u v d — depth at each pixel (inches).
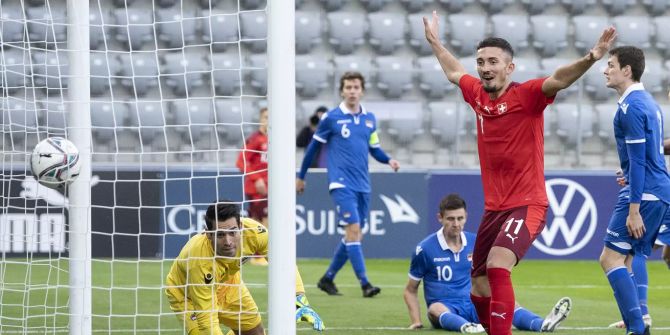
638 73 900.0
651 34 2482.8
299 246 1907.0
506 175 758.5
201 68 2266.2
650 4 2529.5
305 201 1909.4
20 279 1502.2
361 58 2379.4
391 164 1428.4
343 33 2406.5
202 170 1856.5
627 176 918.4
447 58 816.3
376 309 1215.6
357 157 1375.5
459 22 2437.3
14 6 2064.5
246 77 2287.2
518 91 741.9
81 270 800.9
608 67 910.4
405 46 2428.6
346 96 1378.0
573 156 2196.1
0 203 1732.3
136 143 2116.1
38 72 2006.6
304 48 2394.2
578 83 2124.8
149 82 2225.6
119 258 1822.1
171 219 1835.6
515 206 753.6
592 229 1968.5
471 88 780.6
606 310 1219.9
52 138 808.9
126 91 2204.7
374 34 2415.1
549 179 1959.9
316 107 2226.9
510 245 736.3
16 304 1132.5
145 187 1823.3
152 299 1288.1
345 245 1364.4
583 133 2220.7
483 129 766.5
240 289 794.2
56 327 1005.2
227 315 834.2
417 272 1043.3
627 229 919.7
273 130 662.5
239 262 789.9
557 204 1958.7
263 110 1865.2
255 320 842.2
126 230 1820.9
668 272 1779.0
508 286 737.6
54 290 1346.0
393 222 1937.7
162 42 2309.3
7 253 1763.0
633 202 890.1
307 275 1663.4
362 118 1386.6
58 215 1736.0
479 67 749.3
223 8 2358.5
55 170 794.8
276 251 660.7
